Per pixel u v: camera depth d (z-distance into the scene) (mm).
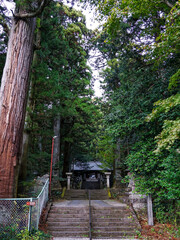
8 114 7969
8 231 5789
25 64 8805
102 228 7770
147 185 8320
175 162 6363
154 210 8727
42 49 12367
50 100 12445
